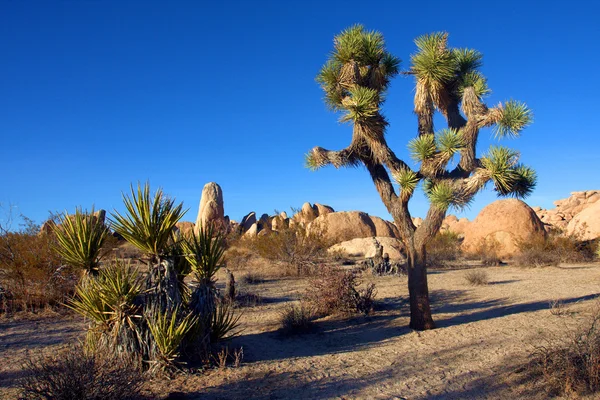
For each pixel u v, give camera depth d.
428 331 8.41
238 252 23.41
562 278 15.44
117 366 5.14
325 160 8.84
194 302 6.59
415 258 8.66
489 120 7.70
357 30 8.94
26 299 10.32
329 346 7.61
